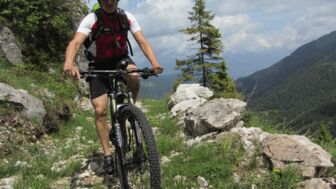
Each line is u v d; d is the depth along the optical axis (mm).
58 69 7684
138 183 2502
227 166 2939
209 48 18484
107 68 2732
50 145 4430
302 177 2785
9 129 4297
